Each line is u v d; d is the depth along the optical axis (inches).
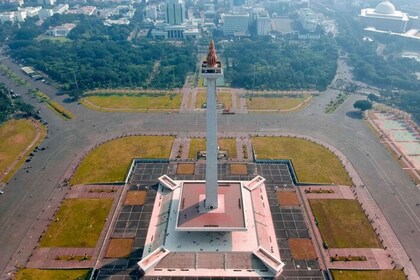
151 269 6382.9
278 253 6776.6
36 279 6279.5
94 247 6934.1
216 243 6825.8
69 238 7140.8
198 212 7052.2
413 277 6358.3
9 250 6884.8
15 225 7480.3
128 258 6688.0
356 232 7317.9
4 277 6328.7
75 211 7864.2
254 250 6678.2
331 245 7003.0
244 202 7632.9
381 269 6501.0
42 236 7190.0
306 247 6943.9
